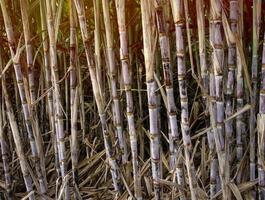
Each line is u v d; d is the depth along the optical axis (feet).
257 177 5.10
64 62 6.16
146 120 6.43
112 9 5.47
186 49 6.29
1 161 6.53
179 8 4.06
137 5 5.56
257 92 5.02
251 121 4.71
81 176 6.16
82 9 4.58
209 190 5.18
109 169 5.91
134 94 6.34
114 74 4.87
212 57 4.56
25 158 5.46
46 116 6.45
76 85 5.25
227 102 4.67
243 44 4.79
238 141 4.89
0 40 5.54
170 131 5.03
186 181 5.00
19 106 6.15
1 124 5.55
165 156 5.85
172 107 4.49
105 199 5.74
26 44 5.04
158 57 5.69
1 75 5.13
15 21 5.57
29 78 5.23
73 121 5.36
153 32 4.21
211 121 4.52
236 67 4.67
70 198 5.70
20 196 5.96
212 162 4.82
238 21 4.31
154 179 4.79
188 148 4.53
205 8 4.90
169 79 4.37
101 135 6.37
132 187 5.41
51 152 6.31
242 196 5.06
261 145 4.60
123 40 4.45
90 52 4.73
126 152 5.31
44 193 5.73
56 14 4.89
